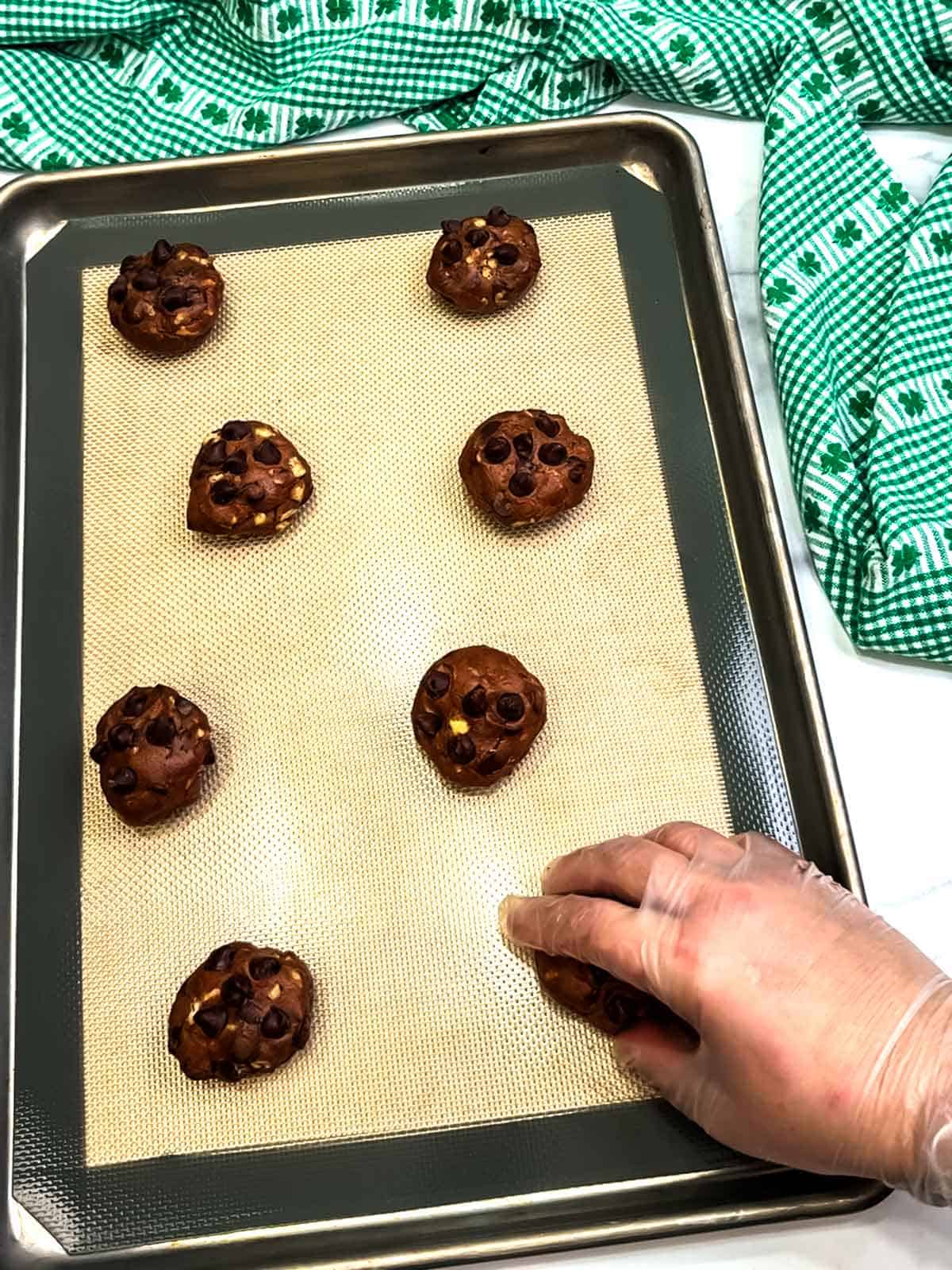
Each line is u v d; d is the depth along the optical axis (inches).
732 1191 15.3
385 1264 14.6
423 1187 15.4
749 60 20.0
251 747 17.3
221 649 17.9
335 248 20.0
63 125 20.4
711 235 19.4
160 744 16.4
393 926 16.6
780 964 14.0
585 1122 15.7
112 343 19.5
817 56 20.2
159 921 16.6
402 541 18.4
